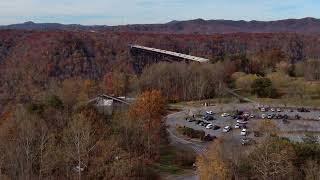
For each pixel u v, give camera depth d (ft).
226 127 501.56
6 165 300.40
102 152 323.37
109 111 475.72
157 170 355.97
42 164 298.56
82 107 413.59
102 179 308.60
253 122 532.32
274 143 308.19
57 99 444.96
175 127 513.86
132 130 377.50
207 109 615.16
